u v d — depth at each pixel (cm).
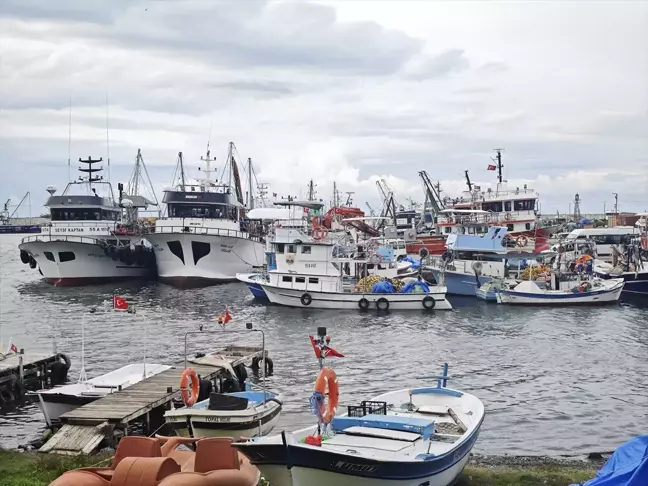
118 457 1634
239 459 1717
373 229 8419
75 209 8106
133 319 5472
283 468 1583
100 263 7969
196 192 8044
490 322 5294
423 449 1750
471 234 7438
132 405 2473
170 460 1527
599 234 8469
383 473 1572
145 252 8325
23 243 7838
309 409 2916
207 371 3077
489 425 2730
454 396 2227
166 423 2328
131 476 1480
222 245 7681
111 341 4591
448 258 7000
